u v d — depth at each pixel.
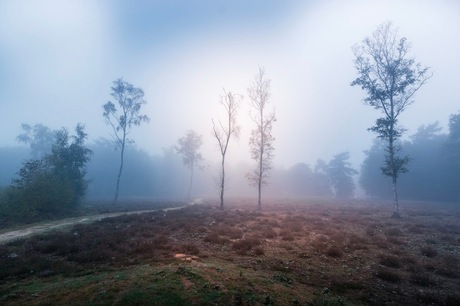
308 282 10.33
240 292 8.23
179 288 8.14
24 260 11.95
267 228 20.36
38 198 28.12
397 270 12.46
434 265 13.09
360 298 9.38
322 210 37.00
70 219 26.52
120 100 54.72
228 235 17.97
